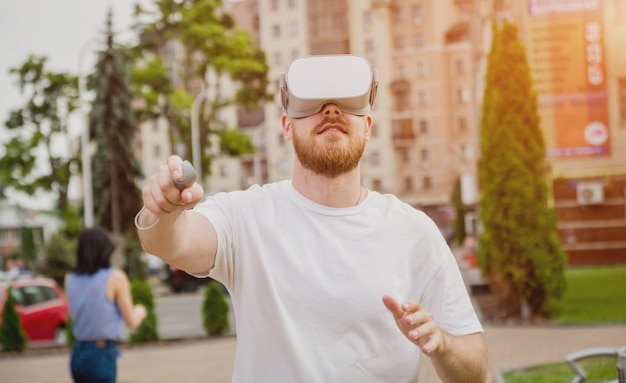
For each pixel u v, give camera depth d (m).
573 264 25.14
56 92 44.84
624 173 24.00
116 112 35.44
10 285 14.99
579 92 23.56
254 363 2.14
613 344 11.60
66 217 46.47
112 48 36.06
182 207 1.85
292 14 71.19
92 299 4.85
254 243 2.16
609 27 23.22
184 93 43.12
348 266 2.16
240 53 43.97
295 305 2.13
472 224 57.06
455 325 2.25
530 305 15.40
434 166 68.50
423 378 2.30
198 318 20.72
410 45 68.56
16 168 45.19
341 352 2.13
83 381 4.91
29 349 14.99
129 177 35.72
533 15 23.42
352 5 69.31
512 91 15.62
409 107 68.75
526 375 9.05
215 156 45.50
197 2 43.56
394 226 2.23
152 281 41.31
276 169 70.19
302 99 2.12
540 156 15.60
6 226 70.94
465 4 67.81
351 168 2.18
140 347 14.62
